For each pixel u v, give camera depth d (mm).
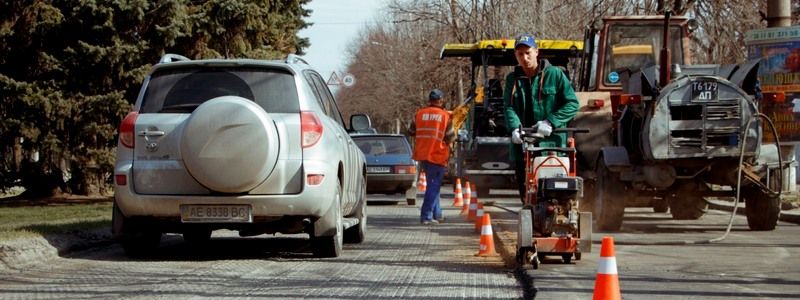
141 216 11023
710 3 30438
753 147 14734
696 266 10414
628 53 20734
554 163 10016
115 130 25984
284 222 11195
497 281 9352
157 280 9359
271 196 10797
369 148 25344
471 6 49312
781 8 19453
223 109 10664
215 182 10664
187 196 10805
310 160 10914
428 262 11039
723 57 30531
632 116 15766
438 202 18094
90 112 25469
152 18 25625
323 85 12898
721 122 14727
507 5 44844
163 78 11344
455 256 11719
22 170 27141
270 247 12961
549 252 9867
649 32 20844
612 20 20781
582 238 9828
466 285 9039
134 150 11023
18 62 26172
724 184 15453
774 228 15539
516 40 10836
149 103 11219
